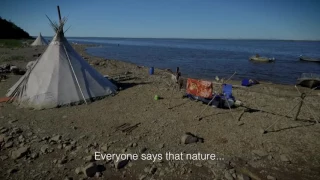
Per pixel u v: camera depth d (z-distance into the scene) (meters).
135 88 14.09
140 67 28.05
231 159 6.23
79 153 6.27
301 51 80.69
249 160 6.22
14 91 10.80
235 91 15.57
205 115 9.55
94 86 11.50
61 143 6.71
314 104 12.48
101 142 6.95
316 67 33.91
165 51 69.00
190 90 11.05
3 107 9.81
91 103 10.75
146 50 72.88
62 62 10.95
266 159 6.30
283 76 26.14
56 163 5.77
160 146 6.75
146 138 7.32
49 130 7.70
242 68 31.91
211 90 10.20
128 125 8.29
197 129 8.13
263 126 8.58
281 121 9.18
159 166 5.83
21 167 5.55
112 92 12.35
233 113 9.91
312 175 5.65
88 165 5.39
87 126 8.12
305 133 8.03
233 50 80.50
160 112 9.80
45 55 11.20
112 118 8.97
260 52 70.38
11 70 17.25
